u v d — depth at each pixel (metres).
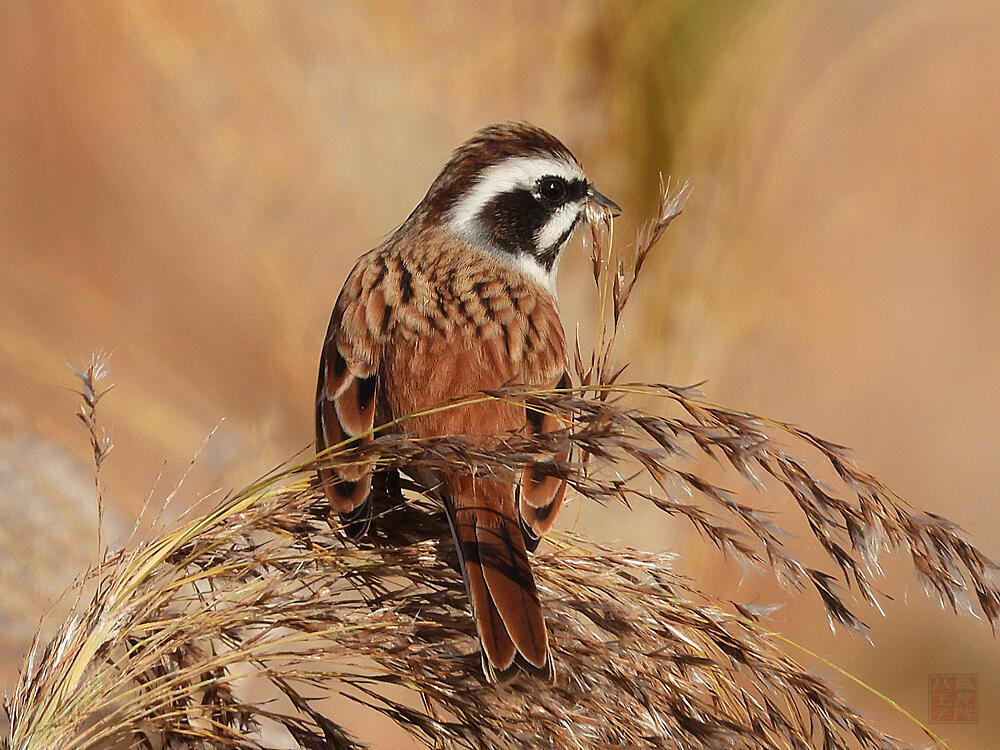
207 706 4.89
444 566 5.25
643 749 4.64
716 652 5.14
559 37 14.60
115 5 15.49
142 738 4.89
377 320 6.15
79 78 17.05
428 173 14.65
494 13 14.67
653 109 14.44
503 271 6.63
